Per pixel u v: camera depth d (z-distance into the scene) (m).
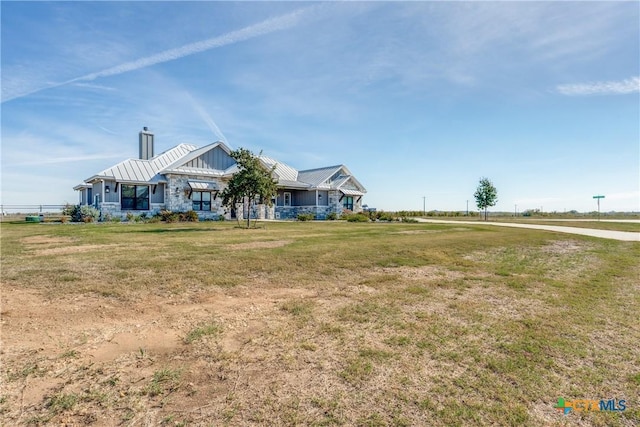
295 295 5.51
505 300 5.43
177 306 4.81
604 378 3.01
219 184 28.14
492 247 11.45
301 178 38.00
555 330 4.15
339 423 2.31
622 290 6.16
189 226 19.52
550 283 6.60
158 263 7.50
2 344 3.47
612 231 18.78
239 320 4.31
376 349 3.52
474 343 3.72
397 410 2.47
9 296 5.05
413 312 4.76
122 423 2.28
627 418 2.44
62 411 2.39
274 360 3.25
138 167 26.80
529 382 2.91
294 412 2.43
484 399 2.64
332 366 3.15
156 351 3.41
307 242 11.68
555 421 2.39
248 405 2.51
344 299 5.34
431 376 2.99
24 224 21.09
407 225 22.69
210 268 7.11
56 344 3.51
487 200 36.00
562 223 27.34
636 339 3.89
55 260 7.81
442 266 8.17
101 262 7.57
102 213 24.20
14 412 2.37
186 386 2.77
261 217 31.92
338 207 35.12
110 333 3.83
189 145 32.66
